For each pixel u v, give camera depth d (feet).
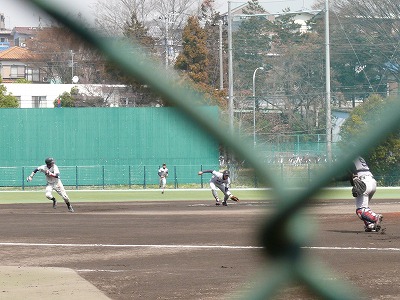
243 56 351.25
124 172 283.38
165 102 20.01
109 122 282.77
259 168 23.36
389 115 23.80
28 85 286.66
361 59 311.47
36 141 284.41
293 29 354.74
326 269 67.21
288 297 45.27
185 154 280.31
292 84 330.75
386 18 308.19
